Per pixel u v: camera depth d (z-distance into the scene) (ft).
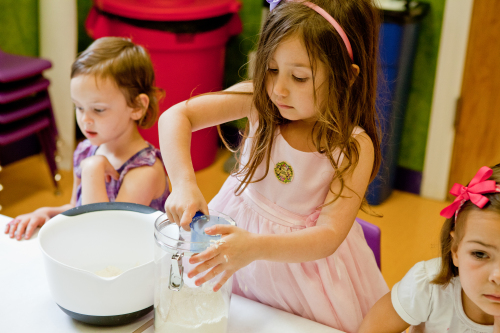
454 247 2.78
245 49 10.20
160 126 3.24
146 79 4.54
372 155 3.02
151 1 8.38
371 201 8.95
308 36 2.60
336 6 2.70
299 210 3.25
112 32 8.50
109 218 3.13
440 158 9.14
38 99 7.88
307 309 3.30
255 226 3.35
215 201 3.66
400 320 3.09
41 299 2.93
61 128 9.36
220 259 2.43
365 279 3.52
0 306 2.85
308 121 3.15
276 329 2.87
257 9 9.91
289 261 2.69
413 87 9.02
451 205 2.74
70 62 8.97
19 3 8.84
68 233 3.04
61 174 9.30
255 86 2.99
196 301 2.57
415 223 8.49
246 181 3.43
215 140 10.01
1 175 9.04
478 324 2.91
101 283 2.59
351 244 3.45
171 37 8.33
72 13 8.77
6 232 3.56
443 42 8.59
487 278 2.55
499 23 8.14
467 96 8.71
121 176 4.40
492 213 2.55
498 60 8.33
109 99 4.21
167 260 2.47
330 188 3.01
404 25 7.86
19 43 9.07
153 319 2.87
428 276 3.04
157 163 4.53
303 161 3.13
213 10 8.55
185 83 8.77
